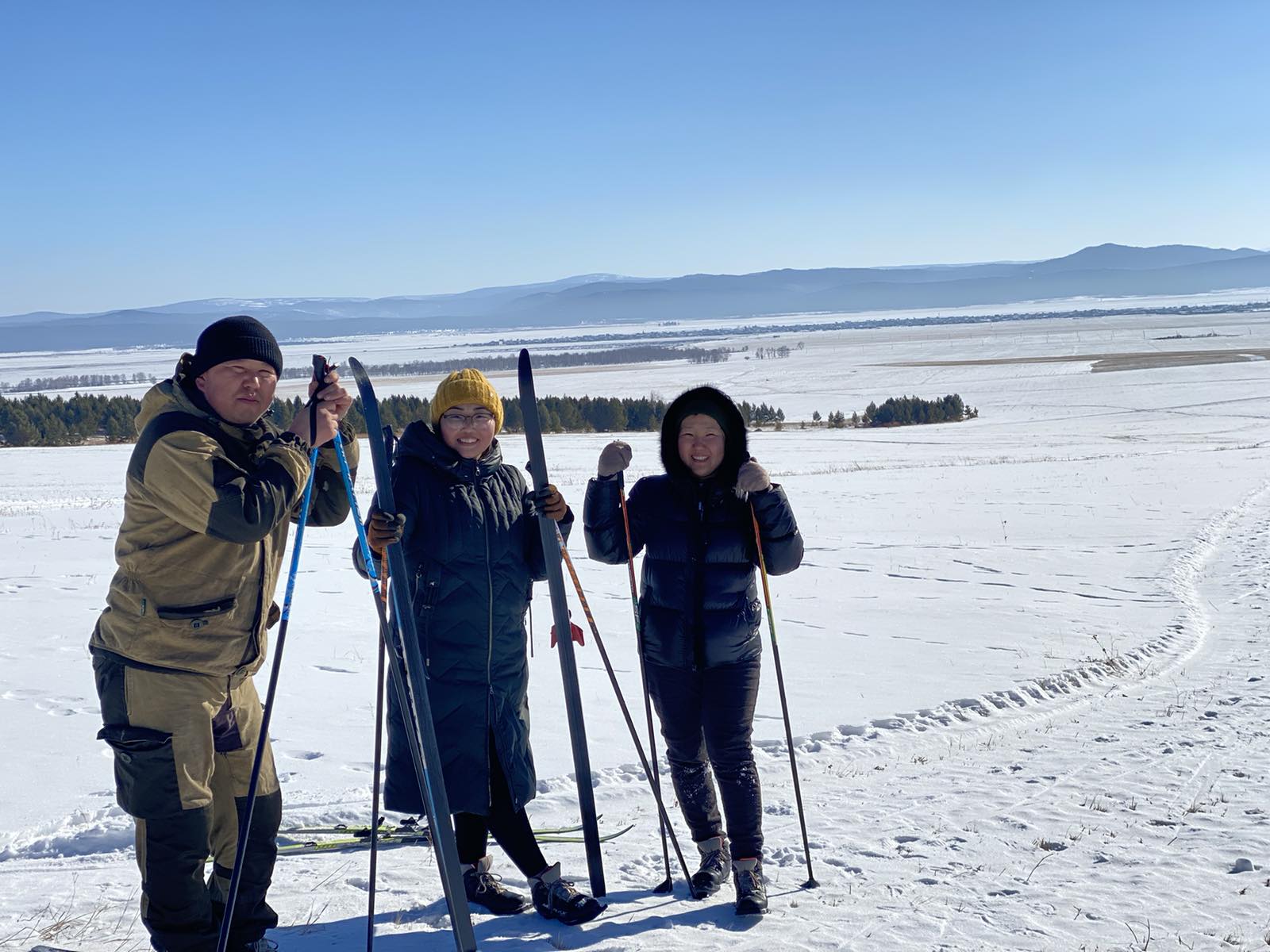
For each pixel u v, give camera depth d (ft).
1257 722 22.24
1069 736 21.90
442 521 12.17
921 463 120.47
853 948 11.24
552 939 11.55
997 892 13.01
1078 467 105.60
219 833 10.77
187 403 10.18
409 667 10.68
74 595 35.83
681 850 14.85
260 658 10.77
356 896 13.05
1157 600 38.55
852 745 21.16
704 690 13.33
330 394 10.49
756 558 13.61
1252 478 89.97
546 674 26.27
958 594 39.34
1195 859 14.06
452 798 12.07
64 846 15.03
